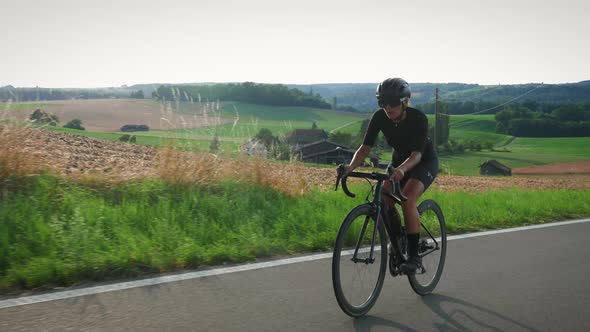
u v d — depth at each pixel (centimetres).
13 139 621
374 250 386
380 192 390
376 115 418
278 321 351
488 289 446
